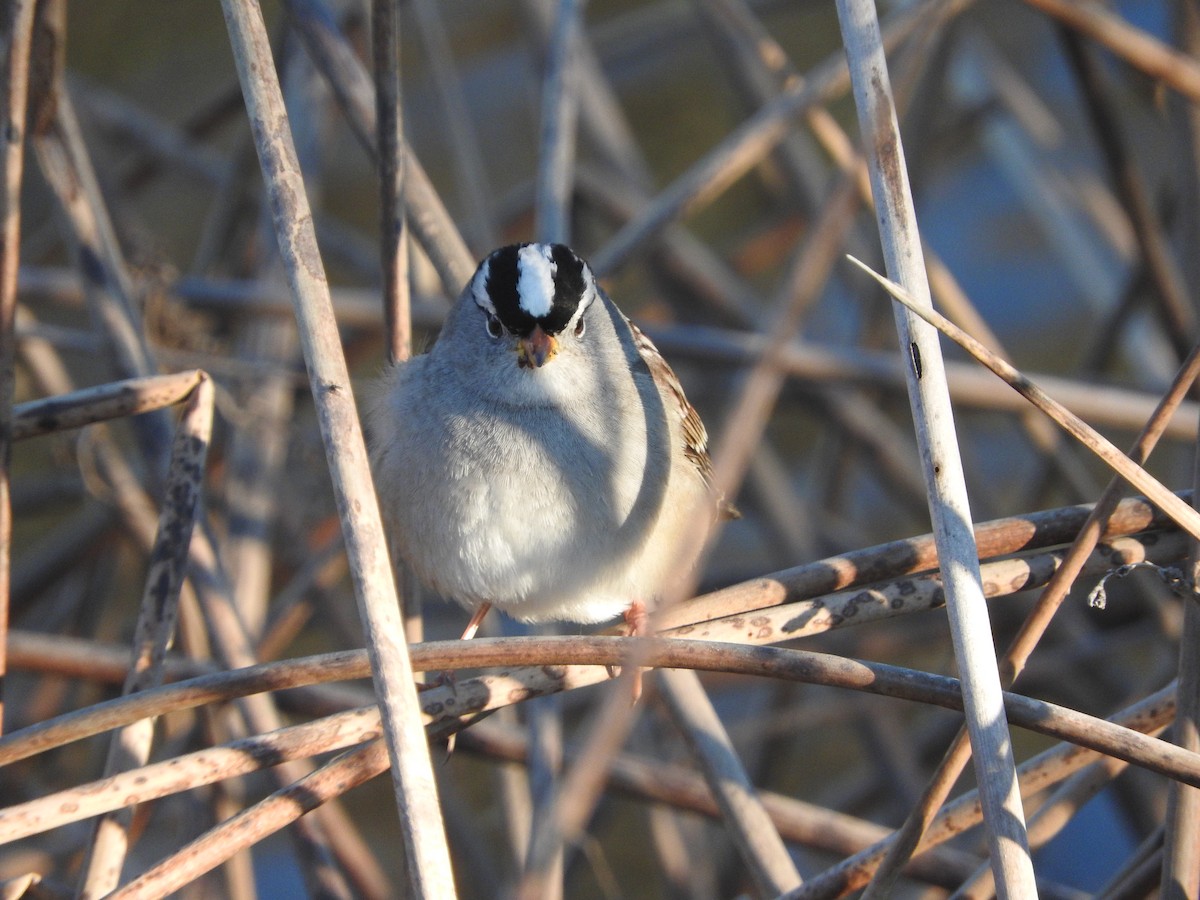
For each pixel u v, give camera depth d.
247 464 10.19
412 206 8.25
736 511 8.66
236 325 12.05
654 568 7.71
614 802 11.09
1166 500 5.25
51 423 6.89
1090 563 6.47
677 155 16.66
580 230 14.00
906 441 13.00
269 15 14.08
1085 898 7.94
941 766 5.57
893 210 5.57
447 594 7.72
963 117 14.02
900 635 11.98
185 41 15.95
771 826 7.20
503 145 16.45
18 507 11.97
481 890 10.03
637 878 12.22
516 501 7.36
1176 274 11.18
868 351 11.52
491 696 6.00
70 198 8.08
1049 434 10.61
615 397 7.59
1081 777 6.47
